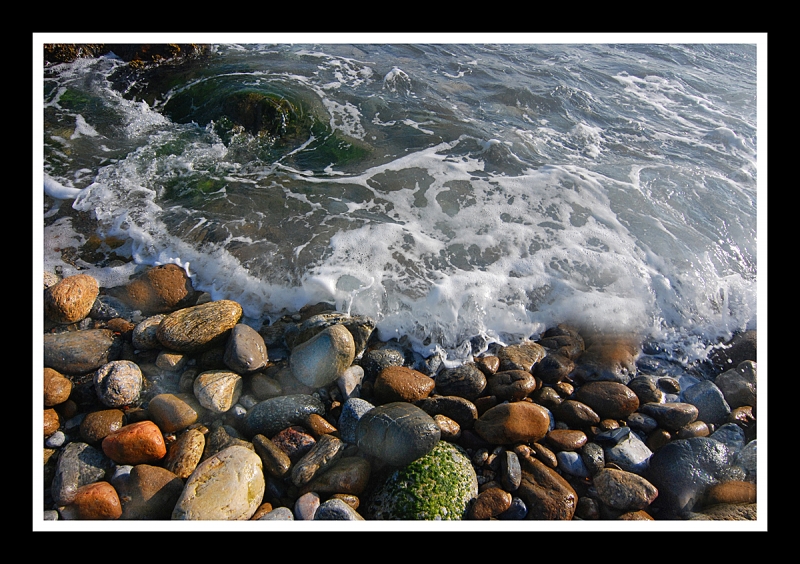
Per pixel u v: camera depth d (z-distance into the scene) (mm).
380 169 2016
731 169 2051
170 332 1479
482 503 1269
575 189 1936
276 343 1542
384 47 2807
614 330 1594
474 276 1662
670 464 1336
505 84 2479
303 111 2230
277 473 1305
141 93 2436
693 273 1697
